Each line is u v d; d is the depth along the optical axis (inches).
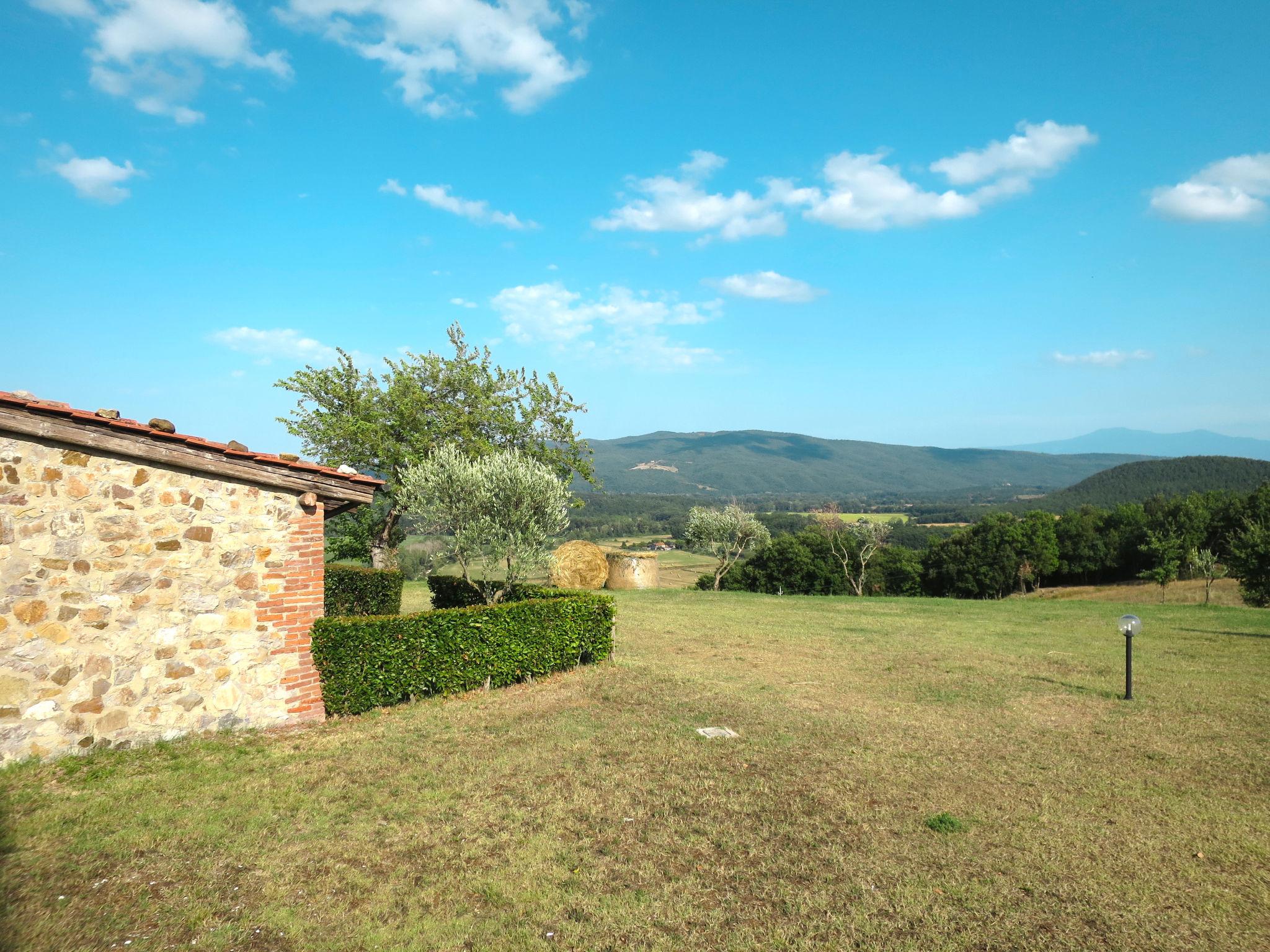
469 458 898.7
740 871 241.9
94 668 328.5
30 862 231.5
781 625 864.9
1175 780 335.9
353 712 414.0
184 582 356.8
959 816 291.1
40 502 317.1
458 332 1010.1
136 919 203.5
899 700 488.4
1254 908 223.1
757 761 350.3
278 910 211.5
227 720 368.5
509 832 267.3
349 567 780.0
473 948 196.2
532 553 619.5
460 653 467.8
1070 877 241.0
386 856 247.4
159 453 346.0
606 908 217.5
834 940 202.5
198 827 262.5
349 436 914.1
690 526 1780.3
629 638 741.9
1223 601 1916.8
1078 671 591.2
